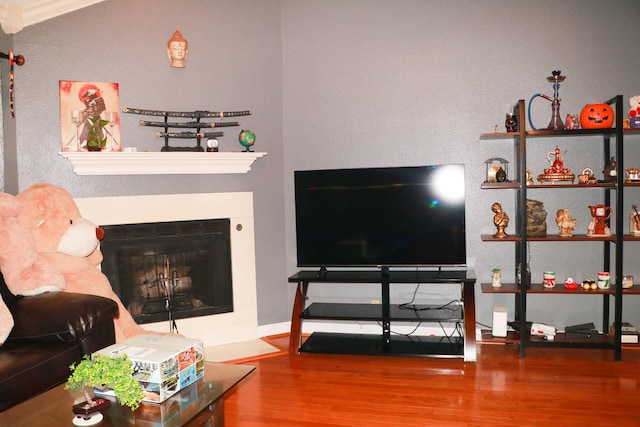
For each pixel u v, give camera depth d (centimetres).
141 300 368
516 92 372
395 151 393
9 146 323
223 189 387
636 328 365
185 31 377
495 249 380
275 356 360
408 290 398
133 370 178
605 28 359
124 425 166
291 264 417
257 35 400
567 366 324
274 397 287
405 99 389
